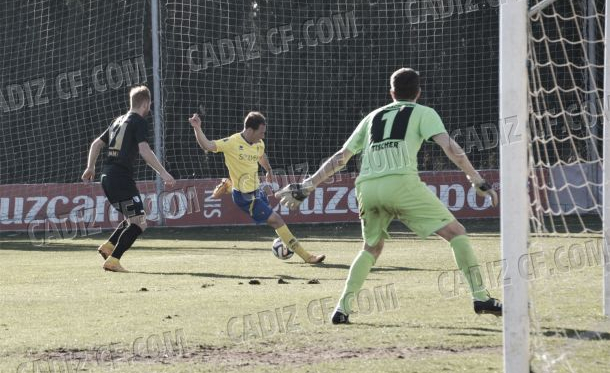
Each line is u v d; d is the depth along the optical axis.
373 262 19.09
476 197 64.44
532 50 15.13
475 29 76.00
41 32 72.75
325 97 75.81
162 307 21.77
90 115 70.44
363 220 19.05
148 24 73.62
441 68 76.00
